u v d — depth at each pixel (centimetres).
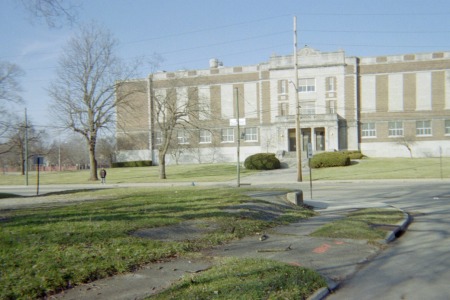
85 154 10325
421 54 5681
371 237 938
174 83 4838
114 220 971
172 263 688
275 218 1200
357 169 4000
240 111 6256
